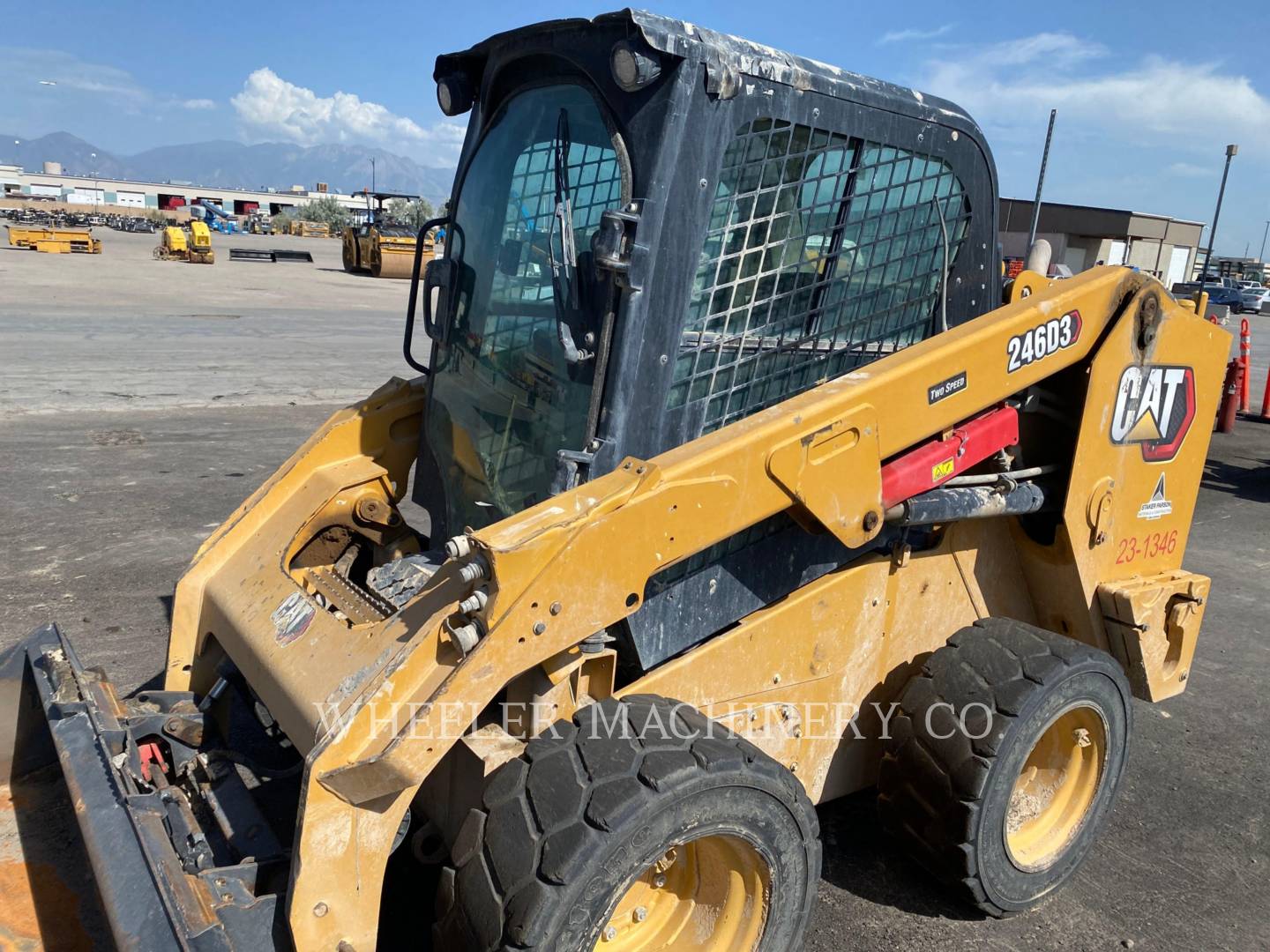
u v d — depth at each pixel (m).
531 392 2.55
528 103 2.65
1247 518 8.12
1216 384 3.43
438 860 2.42
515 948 1.84
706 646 2.53
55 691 2.70
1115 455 3.12
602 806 1.92
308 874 1.92
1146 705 4.59
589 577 2.06
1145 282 3.04
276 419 9.61
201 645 3.09
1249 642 5.44
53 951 2.45
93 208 86.62
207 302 19.69
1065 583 3.21
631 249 2.16
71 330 14.55
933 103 2.68
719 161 2.25
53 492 6.80
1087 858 3.34
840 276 2.64
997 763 2.65
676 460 2.15
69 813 2.94
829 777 2.94
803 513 2.48
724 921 2.29
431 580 2.27
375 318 18.91
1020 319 2.72
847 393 2.39
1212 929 2.98
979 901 2.80
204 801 2.57
